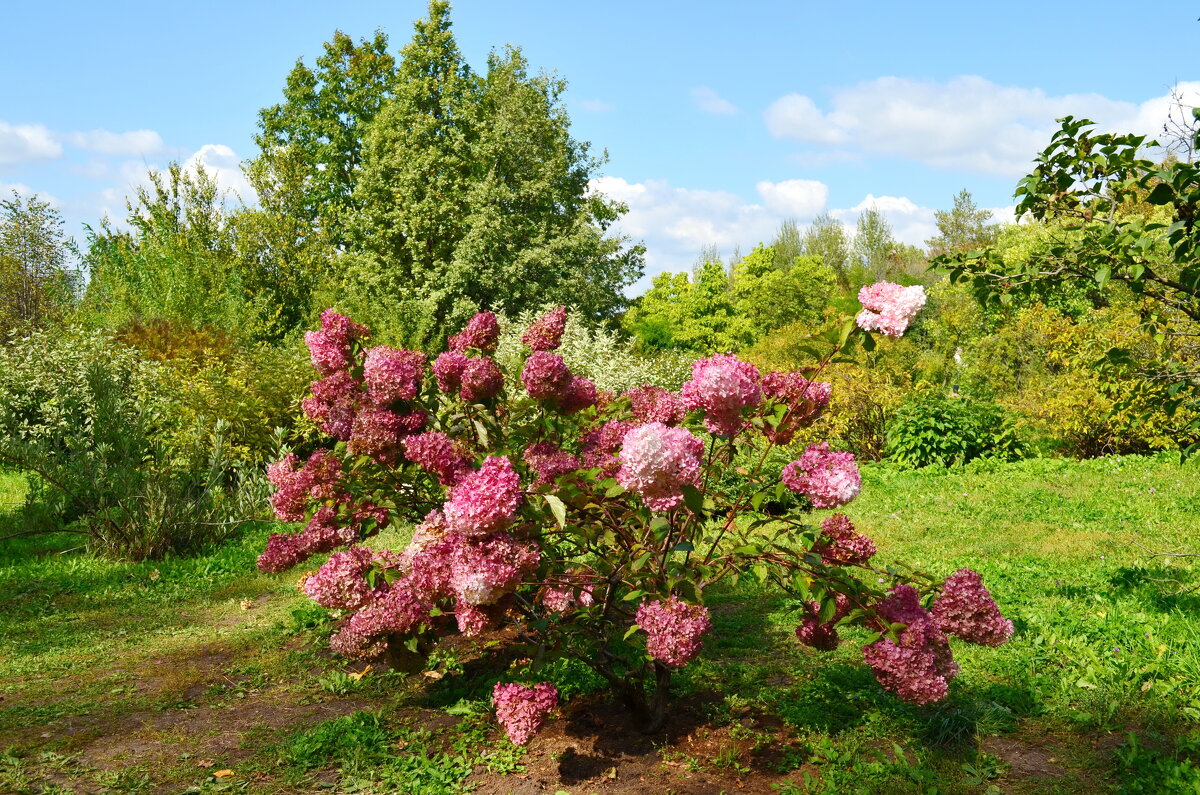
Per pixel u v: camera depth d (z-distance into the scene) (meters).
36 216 30.05
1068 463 12.52
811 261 45.41
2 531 8.47
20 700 4.37
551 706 3.36
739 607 5.83
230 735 3.92
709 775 3.41
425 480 4.43
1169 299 4.46
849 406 14.45
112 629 5.67
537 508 3.19
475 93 29.22
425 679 4.60
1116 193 4.38
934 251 60.53
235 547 8.03
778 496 3.32
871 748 3.62
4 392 12.66
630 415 4.20
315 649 5.12
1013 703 3.99
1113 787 3.25
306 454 11.43
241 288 25.27
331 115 31.34
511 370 10.77
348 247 30.52
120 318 19.59
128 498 7.64
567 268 27.44
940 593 3.40
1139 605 5.38
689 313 45.00
